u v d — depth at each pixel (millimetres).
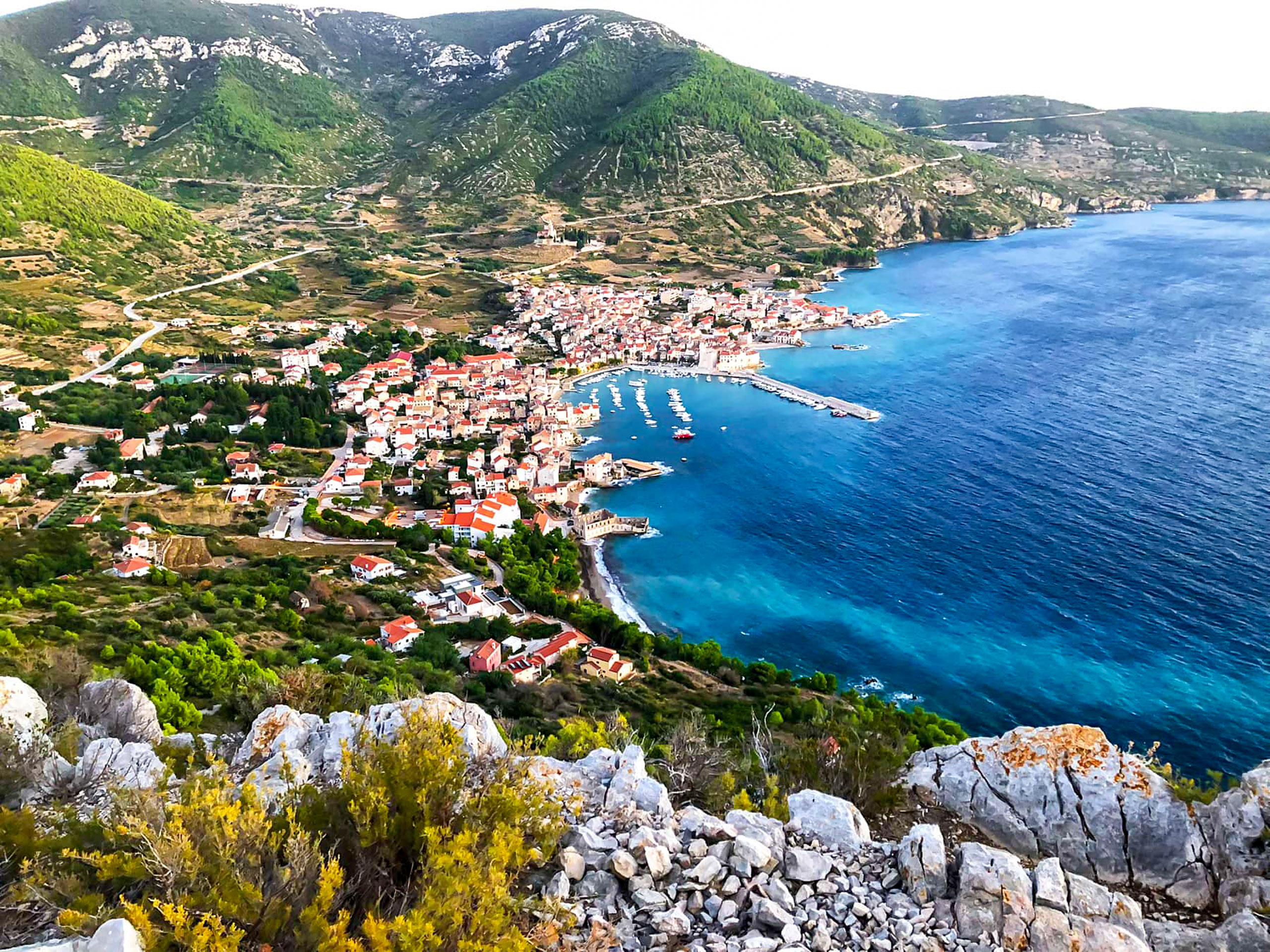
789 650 91188
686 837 16688
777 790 22188
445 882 11391
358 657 66938
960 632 91812
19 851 14094
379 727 24562
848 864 16578
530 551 112625
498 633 85125
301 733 25484
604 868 15148
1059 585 98812
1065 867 21234
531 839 14938
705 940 13727
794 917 14531
